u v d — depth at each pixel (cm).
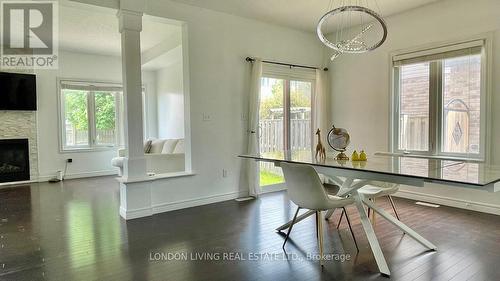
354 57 530
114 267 247
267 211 405
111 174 731
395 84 478
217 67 453
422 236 308
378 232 322
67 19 464
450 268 241
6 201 471
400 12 457
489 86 382
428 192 441
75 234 323
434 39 427
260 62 481
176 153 548
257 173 487
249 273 236
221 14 454
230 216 384
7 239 310
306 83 564
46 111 655
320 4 425
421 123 452
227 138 467
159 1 396
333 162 287
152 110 810
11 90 609
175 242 299
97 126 725
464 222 350
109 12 381
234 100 473
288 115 539
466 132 407
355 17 477
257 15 468
